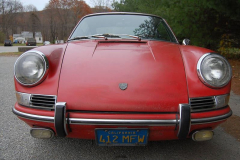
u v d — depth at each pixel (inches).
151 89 62.2
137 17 109.9
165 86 63.1
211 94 64.1
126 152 78.6
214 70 64.2
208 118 62.6
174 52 75.7
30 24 2842.0
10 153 77.2
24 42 2930.6
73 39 95.5
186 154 77.6
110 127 60.8
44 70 64.4
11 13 2596.0
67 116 59.9
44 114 61.8
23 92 65.0
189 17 264.5
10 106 128.3
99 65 67.5
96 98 61.0
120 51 74.4
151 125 59.3
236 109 129.5
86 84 62.9
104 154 77.3
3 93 157.5
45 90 63.2
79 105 60.7
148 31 101.4
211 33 302.5
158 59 70.5
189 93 63.0
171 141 87.5
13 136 90.9
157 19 112.2
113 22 105.7
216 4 222.1
